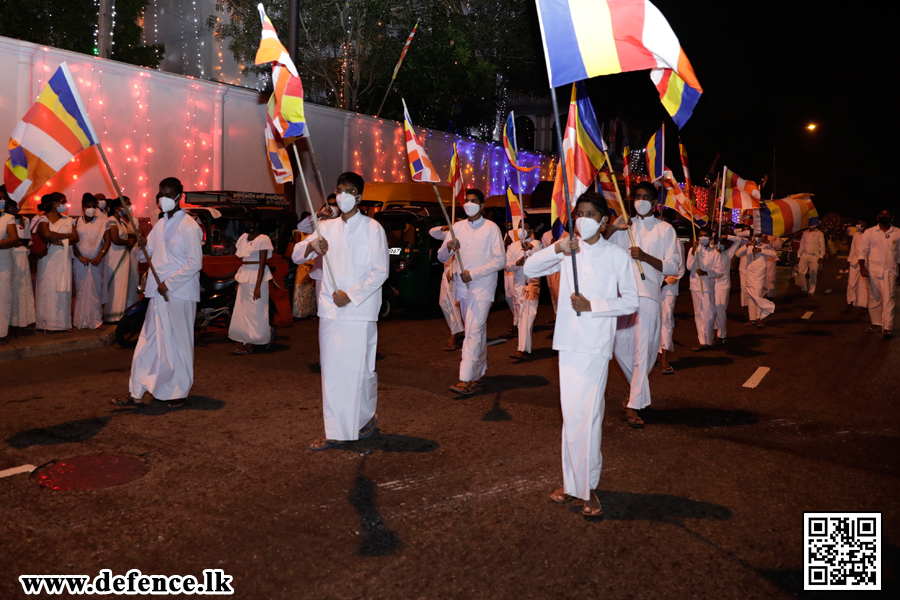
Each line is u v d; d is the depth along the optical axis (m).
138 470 4.75
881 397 7.21
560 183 4.91
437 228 7.84
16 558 3.53
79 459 4.93
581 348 4.05
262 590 3.28
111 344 9.30
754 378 8.03
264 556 3.59
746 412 6.57
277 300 10.77
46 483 4.48
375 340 5.44
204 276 9.82
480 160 20.59
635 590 3.32
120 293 10.12
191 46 22.25
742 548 3.77
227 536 3.80
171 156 11.99
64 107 5.71
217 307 9.98
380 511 4.15
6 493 4.32
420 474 4.77
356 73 17.44
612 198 6.77
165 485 4.49
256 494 4.38
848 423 6.26
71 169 10.60
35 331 9.37
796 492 4.58
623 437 5.71
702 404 6.84
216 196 10.38
